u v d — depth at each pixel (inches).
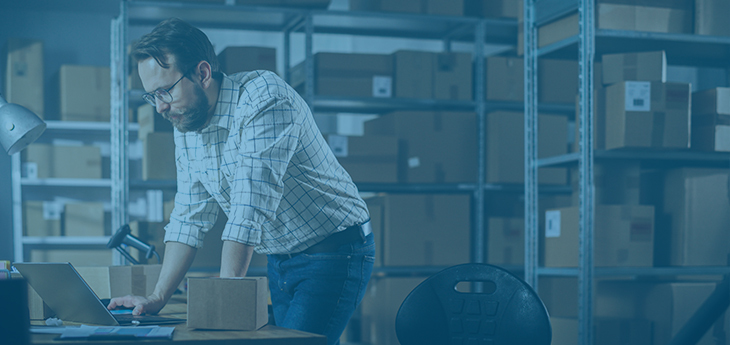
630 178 106.7
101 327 41.3
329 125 212.1
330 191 57.1
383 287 135.5
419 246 138.2
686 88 98.8
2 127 71.7
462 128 142.6
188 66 50.8
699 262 104.4
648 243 103.3
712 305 62.0
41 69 173.9
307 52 136.4
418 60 141.9
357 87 139.2
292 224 56.9
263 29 151.1
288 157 50.3
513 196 146.6
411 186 141.6
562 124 142.9
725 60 122.3
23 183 167.9
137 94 133.7
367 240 59.9
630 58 102.7
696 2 104.9
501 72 144.1
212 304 42.8
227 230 47.5
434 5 142.4
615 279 116.6
